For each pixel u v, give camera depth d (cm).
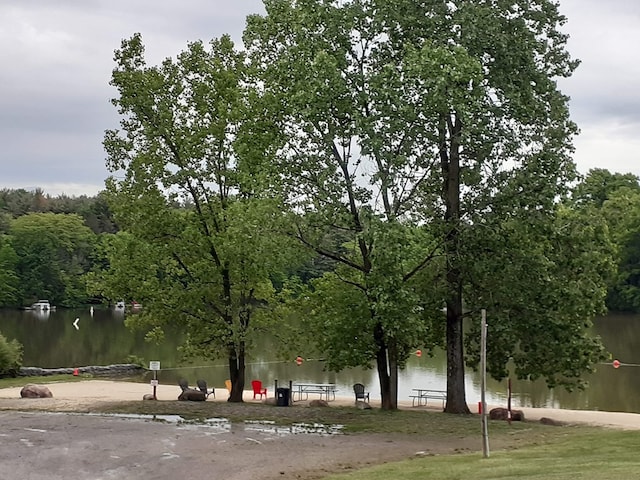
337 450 1702
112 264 2652
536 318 2328
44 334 6850
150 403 2655
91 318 8888
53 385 3731
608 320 7781
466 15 2156
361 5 2281
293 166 2323
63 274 10525
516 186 2273
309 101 2123
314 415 2303
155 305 2617
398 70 2136
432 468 1399
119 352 5581
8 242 10306
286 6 2456
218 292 2647
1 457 1595
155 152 2603
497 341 2364
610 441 1680
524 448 1672
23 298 10275
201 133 2575
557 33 2372
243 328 2602
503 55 2234
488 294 2375
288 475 1441
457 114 2116
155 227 2641
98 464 1534
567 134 2330
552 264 2305
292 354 2752
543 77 2300
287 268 2509
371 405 3045
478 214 2342
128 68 2653
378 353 2478
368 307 2267
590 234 2406
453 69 1953
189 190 2659
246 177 2316
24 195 15100
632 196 8875
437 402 3334
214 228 2672
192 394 2858
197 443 1773
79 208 13712
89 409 2498
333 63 2105
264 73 2453
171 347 5944
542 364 2383
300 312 2656
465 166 2362
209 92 2627
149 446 1725
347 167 2294
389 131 2069
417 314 2167
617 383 3822
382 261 2014
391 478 1314
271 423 2128
